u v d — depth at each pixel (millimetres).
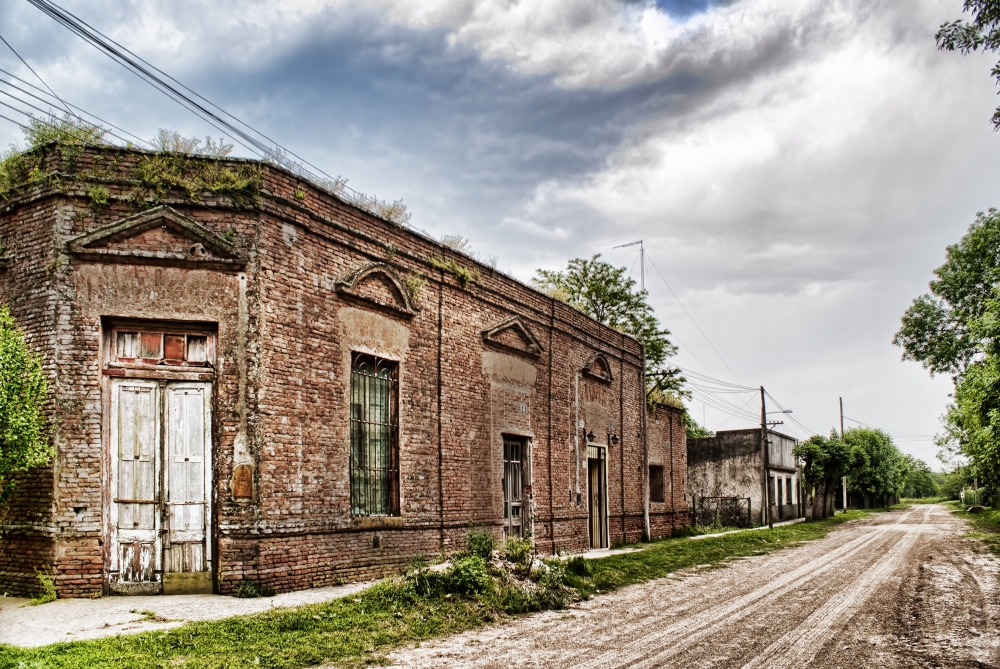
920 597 13797
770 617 11547
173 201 11469
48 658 7332
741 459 45125
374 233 14172
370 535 13492
